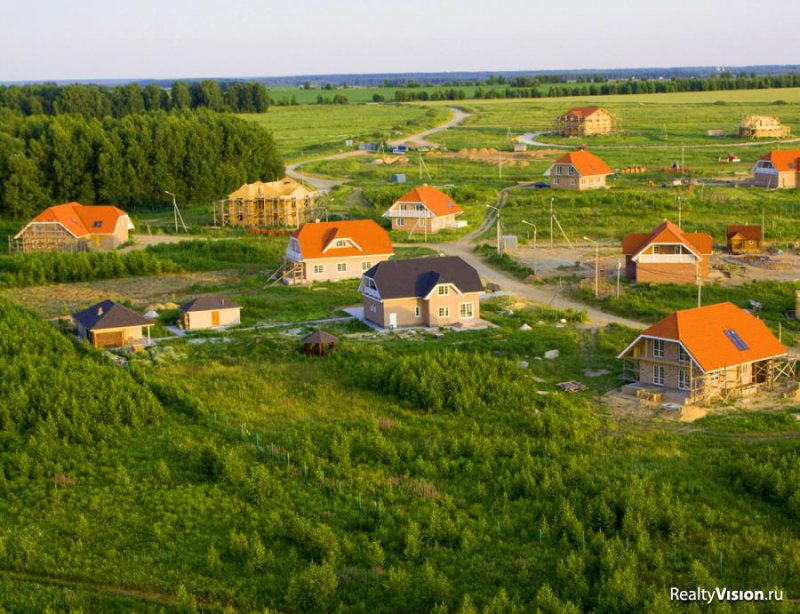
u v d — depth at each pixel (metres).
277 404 61.59
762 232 111.81
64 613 37.88
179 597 38.56
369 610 38.78
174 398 60.88
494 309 86.62
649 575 40.72
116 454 52.78
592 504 46.00
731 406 62.09
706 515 45.38
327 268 98.94
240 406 60.69
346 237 99.44
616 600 37.94
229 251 111.69
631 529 44.09
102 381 61.16
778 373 66.81
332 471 50.81
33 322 75.06
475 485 49.47
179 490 48.41
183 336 78.31
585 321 83.00
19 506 46.88
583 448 54.00
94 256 103.12
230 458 50.31
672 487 48.50
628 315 84.88
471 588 40.16
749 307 85.31
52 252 107.31
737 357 63.62
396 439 55.91
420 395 61.66
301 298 90.81
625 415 60.47
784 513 46.47
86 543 43.72
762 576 40.62
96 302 90.12
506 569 41.69
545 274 100.06
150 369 67.62
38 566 41.75
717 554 42.31
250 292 93.81
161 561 42.25
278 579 40.91
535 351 73.06
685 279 92.94
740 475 49.91
